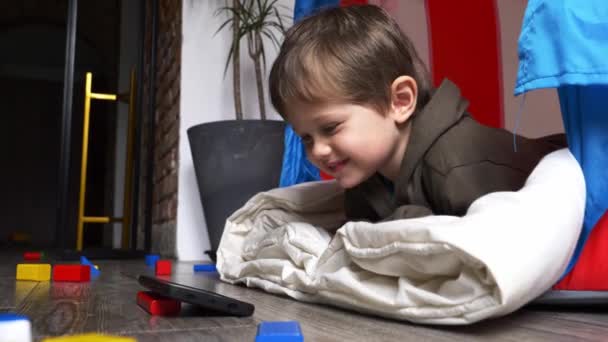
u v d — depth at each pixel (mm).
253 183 1855
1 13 5719
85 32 5320
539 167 725
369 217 1028
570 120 759
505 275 516
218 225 1880
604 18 677
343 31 870
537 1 711
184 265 1775
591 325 593
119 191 3488
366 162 872
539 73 697
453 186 799
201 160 1892
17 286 1023
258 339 412
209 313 675
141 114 2465
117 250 2244
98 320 624
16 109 6887
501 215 571
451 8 1598
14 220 6730
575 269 704
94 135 5949
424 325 591
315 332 555
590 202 717
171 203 2244
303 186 1124
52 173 6910
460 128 838
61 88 7039
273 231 974
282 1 2248
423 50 1551
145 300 703
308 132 878
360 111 847
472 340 518
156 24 2459
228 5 2205
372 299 628
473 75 1582
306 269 801
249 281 992
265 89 2201
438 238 542
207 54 2174
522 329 569
